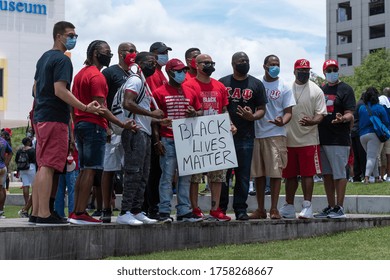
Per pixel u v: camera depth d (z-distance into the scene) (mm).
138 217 10195
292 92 11852
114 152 10586
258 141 11852
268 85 11844
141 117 10039
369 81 71750
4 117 71125
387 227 12625
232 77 11500
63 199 12211
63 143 9445
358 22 96812
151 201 11391
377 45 95125
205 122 10805
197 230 10547
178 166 10586
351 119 12070
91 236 9406
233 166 10891
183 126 10656
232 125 11117
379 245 10430
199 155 10719
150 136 10258
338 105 12125
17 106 71750
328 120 12172
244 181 11406
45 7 73000
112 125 10195
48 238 8969
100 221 10375
